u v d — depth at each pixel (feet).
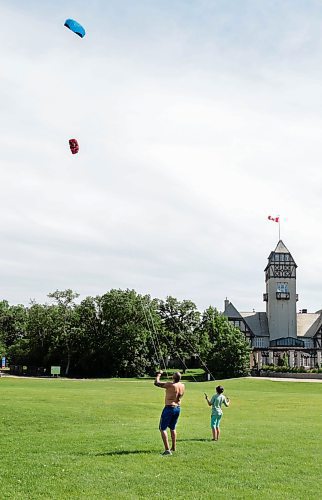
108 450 58.65
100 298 374.02
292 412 108.99
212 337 355.77
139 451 58.08
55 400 117.19
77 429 77.30
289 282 409.90
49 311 378.53
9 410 93.56
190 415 101.86
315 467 51.80
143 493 42.42
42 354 377.71
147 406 110.93
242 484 45.34
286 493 42.75
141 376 354.33
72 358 366.02
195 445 61.98
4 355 416.67
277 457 56.08
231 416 100.32
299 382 248.11
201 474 48.34
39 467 50.60
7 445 62.75
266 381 254.06
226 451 58.75
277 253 412.36
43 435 70.90
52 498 40.83
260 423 87.15
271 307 408.46
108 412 98.63
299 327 418.51
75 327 365.81
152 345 359.46
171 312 376.07
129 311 356.38
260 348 392.88
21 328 478.18
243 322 411.34
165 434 56.90
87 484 44.60
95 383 240.73
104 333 364.38
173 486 44.42
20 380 250.98
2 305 490.08
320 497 42.01
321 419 94.89
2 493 42.04
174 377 58.44
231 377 318.86
